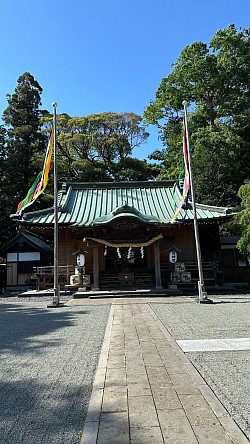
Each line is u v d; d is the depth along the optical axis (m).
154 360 5.45
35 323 9.67
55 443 2.98
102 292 16.81
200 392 4.01
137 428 3.12
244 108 28.30
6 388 4.46
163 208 21.11
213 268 19.11
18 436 3.13
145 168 40.53
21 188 33.16
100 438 2.96
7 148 32.91
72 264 20.17
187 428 3.10
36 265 24.25
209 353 5.85
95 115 38.25
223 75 27.81
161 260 20.45
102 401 3.80
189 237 20.78
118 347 6.42
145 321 9.32
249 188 16.86
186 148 14.68
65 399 4.01
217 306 12.18
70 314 11.24
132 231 18.75
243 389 4.16
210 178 27.36
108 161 39.31
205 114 30.06
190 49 28.67
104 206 21.41
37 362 5.65
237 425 3.20
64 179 34.91
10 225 31.02
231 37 27.91
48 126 37.16
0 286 22.42
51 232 20.41
